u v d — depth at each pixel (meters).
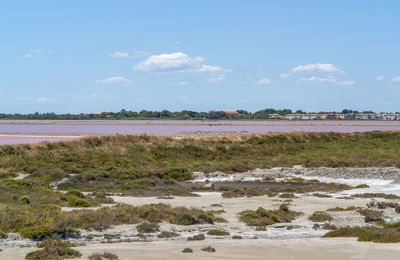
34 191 34.34
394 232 21.02
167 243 19.72
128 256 16.91
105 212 24.59
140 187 40.28
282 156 64.38
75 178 43.03
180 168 49.12
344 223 24.44
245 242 19.98
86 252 17.55
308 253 17.62
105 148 57.97
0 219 22.09
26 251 17.88
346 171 49.91
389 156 62.47
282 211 27.09
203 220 24.61
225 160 60.59
